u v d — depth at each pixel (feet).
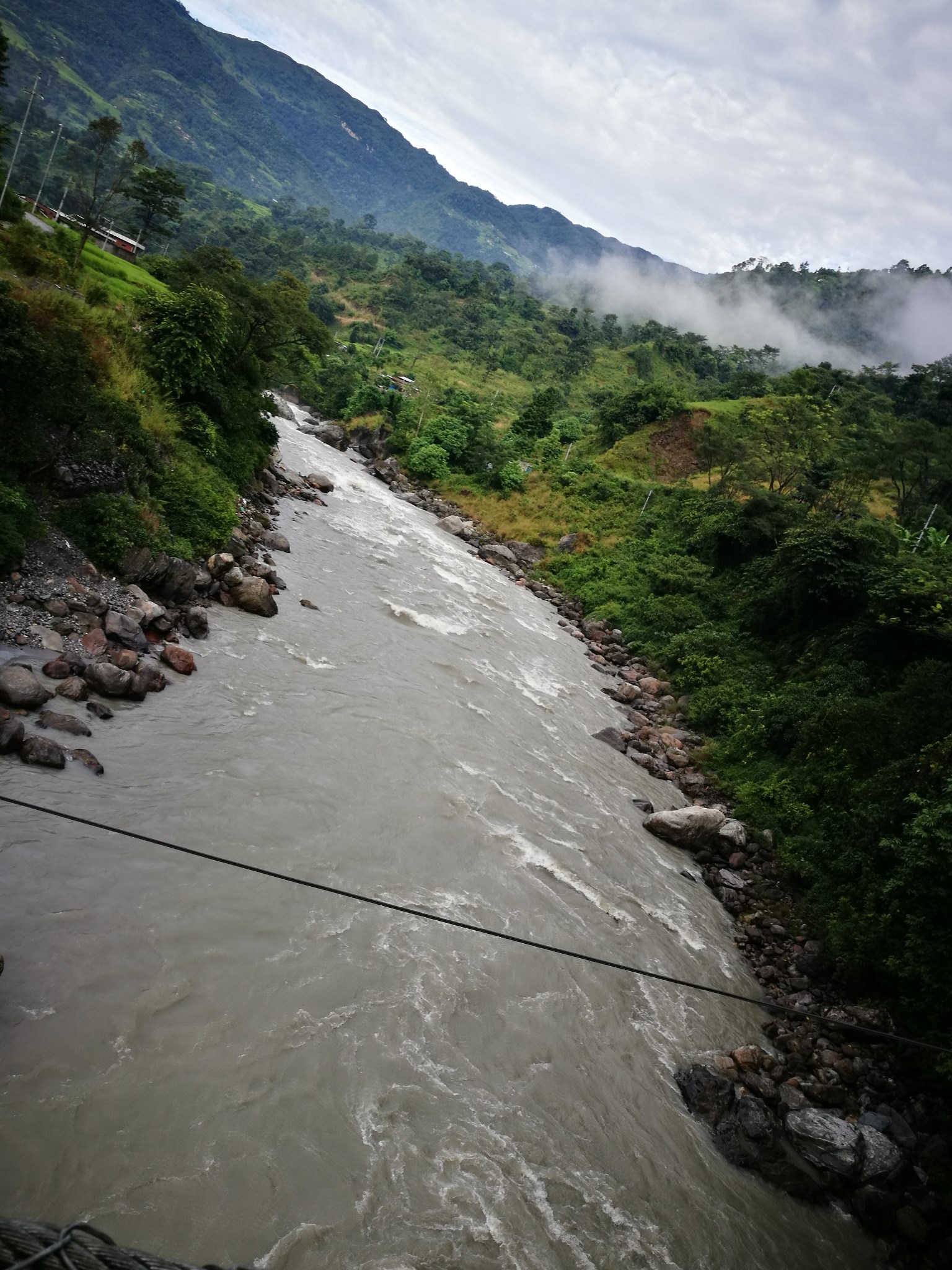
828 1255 37.04
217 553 85.46
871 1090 48.57
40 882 38.22
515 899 53.31
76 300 97.71
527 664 107.65
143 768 49.62
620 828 71.61
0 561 58.49
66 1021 32.32
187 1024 34.42
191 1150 29.60
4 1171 26.63
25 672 50.08
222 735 57.06
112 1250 6.88
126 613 64.75
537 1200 33.32
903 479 197.26
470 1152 34.19
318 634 84.23
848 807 75.41
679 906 63.36
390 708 73.26
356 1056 36.37
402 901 47.93
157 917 39.22
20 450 64.34
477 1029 41.19
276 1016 36.60
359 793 57.21
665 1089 43.19
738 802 87.25
